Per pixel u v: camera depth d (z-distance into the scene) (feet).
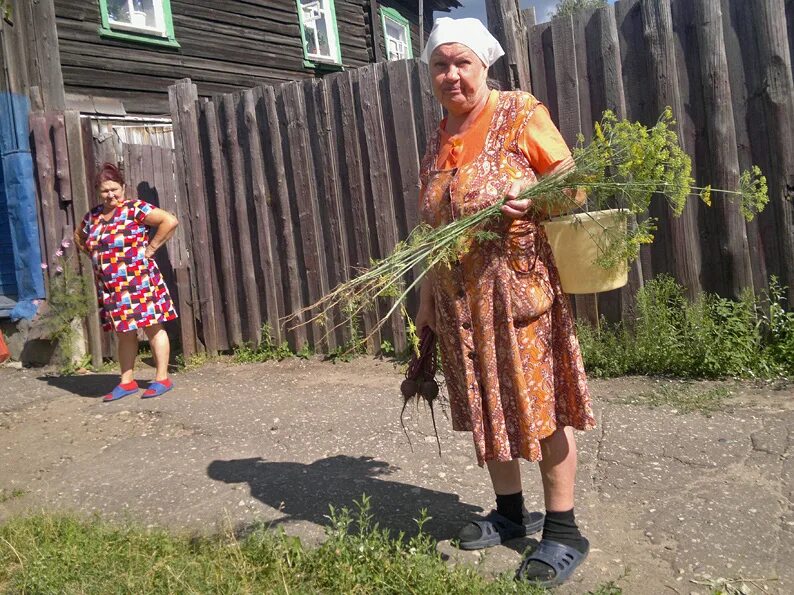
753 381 14.64
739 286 15.52
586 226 8.08
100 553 8.71
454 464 11.93
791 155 14.84
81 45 26.89
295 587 7.92
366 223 19.30
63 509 11.09
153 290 17.53
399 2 51.90
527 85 16.72
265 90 20.29
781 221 15.10
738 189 15.26
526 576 7.97
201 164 21.35
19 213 21.66
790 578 7.97
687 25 15.42
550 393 8.05
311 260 20.15
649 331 15.71
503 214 7.70
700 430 12.35
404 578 7.79
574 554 8.21
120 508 11.10
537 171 8.04
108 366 21.38
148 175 23.56
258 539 8.89
